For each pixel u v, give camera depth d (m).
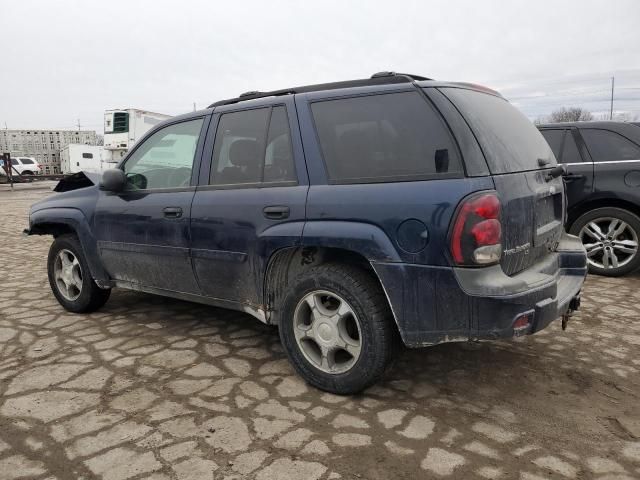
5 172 29.70
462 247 2.43
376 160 2.75
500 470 2.22
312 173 2.94
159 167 3.84
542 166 3.09
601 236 5.33
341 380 2.85
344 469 2.24
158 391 3.00
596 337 3.75
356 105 2.89
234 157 3.36
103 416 2.71
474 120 2.66
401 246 2.57
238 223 3.21
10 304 4.84
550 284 2.64
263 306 3.21
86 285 4.38
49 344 3.77
